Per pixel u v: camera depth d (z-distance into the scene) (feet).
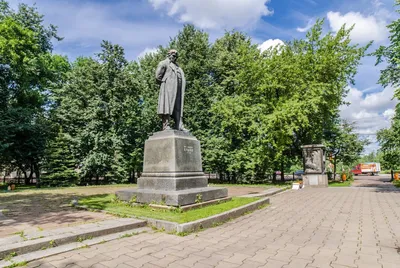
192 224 20.01
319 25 78.23
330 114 81.10
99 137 82.79
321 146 68.69
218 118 90.07
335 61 71.56
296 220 24.49
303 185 68.80
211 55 100.48
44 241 15.51
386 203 35.27
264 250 15.72
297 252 15.34
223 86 94.89
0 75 78.07
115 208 27.12
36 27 90.12
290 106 68.49
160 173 29.78
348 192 51.57
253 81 83.05
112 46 87.66
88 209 27.35
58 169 79.20
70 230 18.04
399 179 97.40
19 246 14.51
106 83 85.05
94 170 83.41
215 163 88.94
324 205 34.24
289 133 68.33
